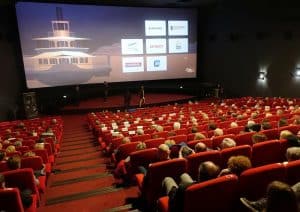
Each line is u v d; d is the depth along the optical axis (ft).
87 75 51.52
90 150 25.02
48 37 47.75
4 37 45.96
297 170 8.87
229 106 39.47
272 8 47.65
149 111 40.19
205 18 59.41
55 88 51.85
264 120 21.68
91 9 49.80
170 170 10.89
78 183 15.61
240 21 53.21
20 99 48.98
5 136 26.32
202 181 8.34
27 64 47.19
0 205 8.93
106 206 12.59
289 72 46.65
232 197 8.29
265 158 12.89
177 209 8.10
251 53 52.39
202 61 61.52
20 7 45.21
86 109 49.80
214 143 15.44
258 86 52.16
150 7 53.52
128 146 16.15
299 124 19.16
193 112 32.83
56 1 48.85
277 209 5.44
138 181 12.35
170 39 55.83
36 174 14.24
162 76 56.70
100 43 51.37
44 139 22.09
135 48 53.78
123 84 57.11
